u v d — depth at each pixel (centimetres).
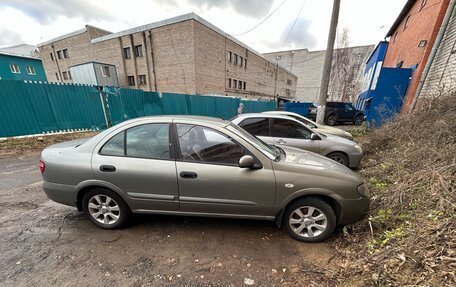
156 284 199
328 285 196
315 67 4762
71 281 200
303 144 488
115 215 280
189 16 1841
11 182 443
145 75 2197
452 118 410
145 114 1256
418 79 799
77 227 287
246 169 252
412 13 1116
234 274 212
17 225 289
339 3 760
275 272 215
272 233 278
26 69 3161
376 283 180
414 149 421
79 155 272
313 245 256
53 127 889
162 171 257
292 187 248
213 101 1656
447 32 666
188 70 1956
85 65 2092
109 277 206
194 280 204
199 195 259
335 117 1648
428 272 175
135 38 2150
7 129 769
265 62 3484
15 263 221
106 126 1062
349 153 488
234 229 286
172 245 254
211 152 261
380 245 228
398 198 288
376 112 918
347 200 250
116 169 261
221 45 2294
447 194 248
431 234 208
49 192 278
